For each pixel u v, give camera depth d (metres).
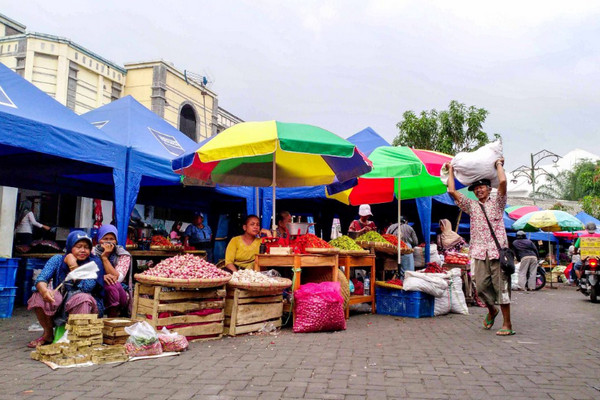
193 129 18.91
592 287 10.45
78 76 14.58
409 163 7.16
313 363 4.16
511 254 5.69
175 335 4.68
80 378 3.61
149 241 9.17
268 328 5.89
